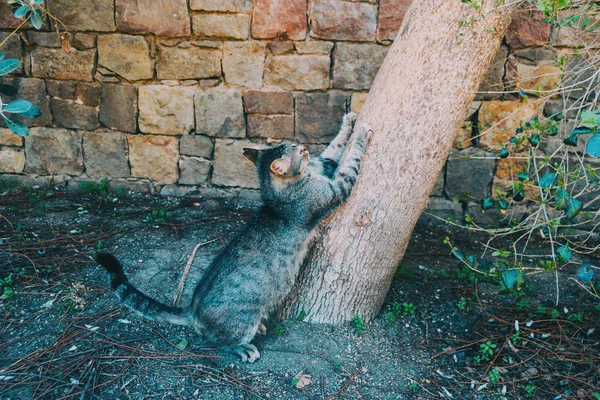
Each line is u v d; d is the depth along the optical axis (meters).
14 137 1.95
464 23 1.12
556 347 1.31
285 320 1.37
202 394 1.16
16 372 1.17
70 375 1.17
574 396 1.18
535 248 1.79
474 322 1.42
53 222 1.75
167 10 1.78
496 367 1.27
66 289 1.43
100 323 1.32
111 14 1.79
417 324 1.41
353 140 1.26
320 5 1.76
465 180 1.89
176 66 1.85
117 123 1.92
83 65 1.86
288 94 1.86
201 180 1.98
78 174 2.00
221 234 1.75
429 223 1.94
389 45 1.80
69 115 1.92
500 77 1.79
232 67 1.84
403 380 1.23
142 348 1.26
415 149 1.21
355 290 1.33
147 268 1.55
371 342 1.33
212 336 1.25
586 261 1.69
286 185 1.27
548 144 1.80
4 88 1.29
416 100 1.20
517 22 1.73
